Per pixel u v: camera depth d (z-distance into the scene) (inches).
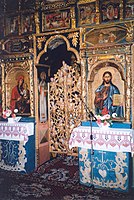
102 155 179.3
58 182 189.6
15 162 215.6
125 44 182.4
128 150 167.2
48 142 247.1
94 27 194.5
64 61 248.2
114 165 175.5
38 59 218.7
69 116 246.2
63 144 247.9
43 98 236.5
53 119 250.8
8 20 230.2
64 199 159.0
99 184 180.2
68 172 210.4
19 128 210.5
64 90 247.6
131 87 181.2
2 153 221.9
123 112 186.9
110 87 191.8
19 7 224.4
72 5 202.8
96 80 196.4
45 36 214.7
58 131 249.8
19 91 227.8
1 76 233.6
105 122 177.9
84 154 185.9
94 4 195.5
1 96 234.4
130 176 177.0
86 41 197.6
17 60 226.5
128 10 184.4
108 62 189.9
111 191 174.6
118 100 188.9
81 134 183.6
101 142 175.9
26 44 223.1
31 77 221.1
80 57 199.5
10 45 229.5
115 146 171.2
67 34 205.6
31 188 178.1
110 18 190.4
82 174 186.2
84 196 164.4
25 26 223.9
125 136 168.6
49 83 249.9
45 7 213.8
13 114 219.9
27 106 224.4
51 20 212.5
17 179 197.0
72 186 182.4
